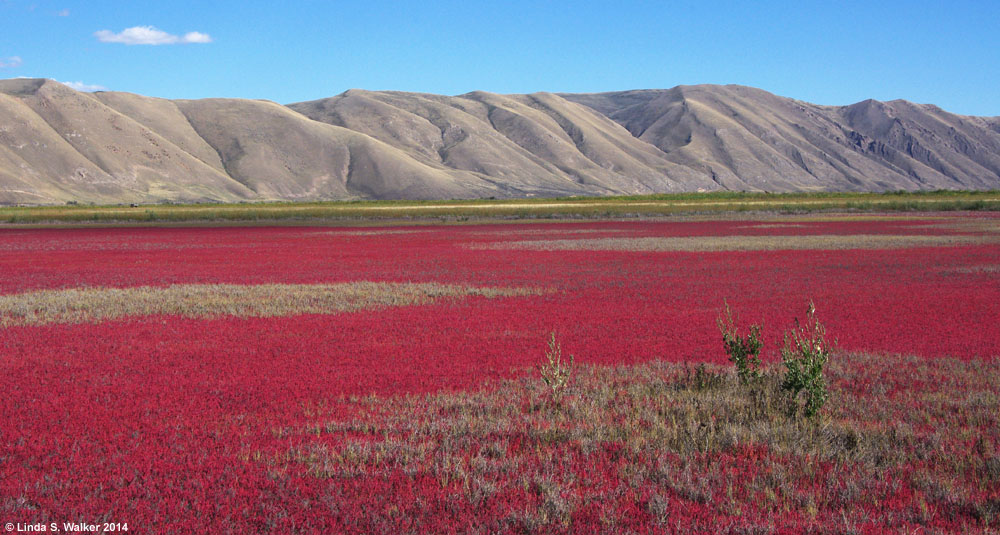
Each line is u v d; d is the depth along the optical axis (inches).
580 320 652.1
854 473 261.1
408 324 629.3
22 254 1525.6
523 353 504.4
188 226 2822.3
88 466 269.0
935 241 1669.5
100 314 679.7
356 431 318.7
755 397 363.3
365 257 1407.5
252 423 329.7
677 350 517.7
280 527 217.6
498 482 253.1
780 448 286.8
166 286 939.3
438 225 2748.5
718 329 602.9
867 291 847.7
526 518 218.5
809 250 1464.1
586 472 263.1
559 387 382.3
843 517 222.5
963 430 307.3
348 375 433.1
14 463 274.4
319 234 2251.5
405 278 1026.7
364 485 249.3
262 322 639.8
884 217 2940.5
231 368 451.8
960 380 408.5
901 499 241.0
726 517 223.5
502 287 906.7
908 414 339.3
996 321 629.6
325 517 223.9
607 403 364.8
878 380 412.8
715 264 1198.3
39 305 734.5
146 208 4264.3
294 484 250.2
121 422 330.0
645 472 261.0
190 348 518.9
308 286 910.4
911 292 834.2
